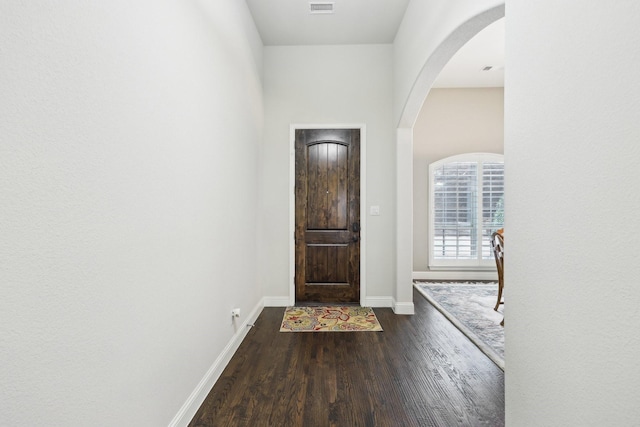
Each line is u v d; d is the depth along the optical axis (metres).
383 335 3.25
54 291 0.97
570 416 1.01
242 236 3.12
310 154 4.30
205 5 2.15
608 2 0.87
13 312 0.85
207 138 2.19
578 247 0.98
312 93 4.24
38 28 0.91
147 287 1.47
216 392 2.21
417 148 5.77
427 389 2.26
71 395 1.03
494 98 5.73
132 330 1.36
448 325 3.53
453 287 5.18
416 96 3.40
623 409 0.83
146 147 1.46
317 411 2.01
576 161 0.98
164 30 1.62
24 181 0.88
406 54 3.50
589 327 0.94
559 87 1.05
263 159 4.22
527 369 1.23
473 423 1.90
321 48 4.24
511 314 1.33
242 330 3.11
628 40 0.81
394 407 2.05
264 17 3.61
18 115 0.86
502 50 4.39
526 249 1.23
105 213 1.19
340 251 4.31
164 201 1.62
